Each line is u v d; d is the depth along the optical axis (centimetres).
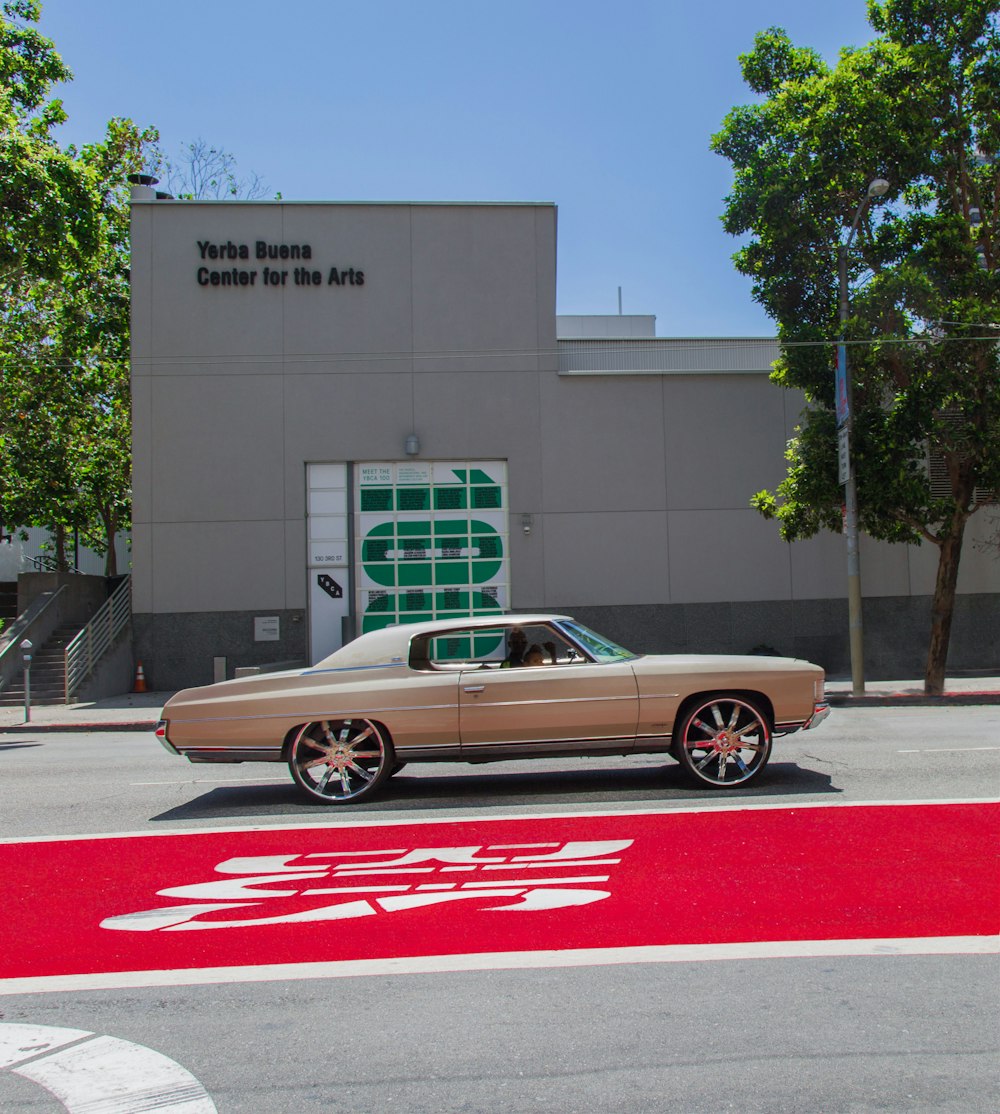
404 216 2453
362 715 897
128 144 3375
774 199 1944
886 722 1481
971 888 581
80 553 4262
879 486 1934
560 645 933
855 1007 418
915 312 1923
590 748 899
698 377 2448
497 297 2445
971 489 1997
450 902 585
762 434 2445
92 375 3203
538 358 2434
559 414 2430
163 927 555
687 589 2414
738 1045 384
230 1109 343
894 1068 362
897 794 866
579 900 580
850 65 1958
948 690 2006
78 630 2477
